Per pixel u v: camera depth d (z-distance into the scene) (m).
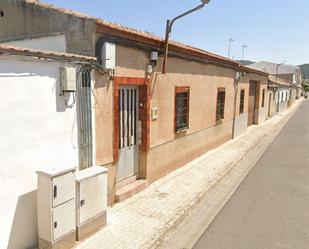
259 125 21.50
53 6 5.58
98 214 5.07
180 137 9.07
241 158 11.01
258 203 6.77
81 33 5.31
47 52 4.26
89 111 5.29
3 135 3.89
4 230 4.05
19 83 4.01
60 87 4.63
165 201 6.54
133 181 7.17
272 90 27.89
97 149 5.58
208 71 10.86
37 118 4.31
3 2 6.32
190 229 5.46
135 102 6.91
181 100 9.05
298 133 18.34
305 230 5.48
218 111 12.53
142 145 7.18
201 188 7.50
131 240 4.86
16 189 4.14
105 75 5.58
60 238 4.36
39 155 4.41
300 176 9.00
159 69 7.43
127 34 5.86
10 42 6.35
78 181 4.60
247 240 5.09
